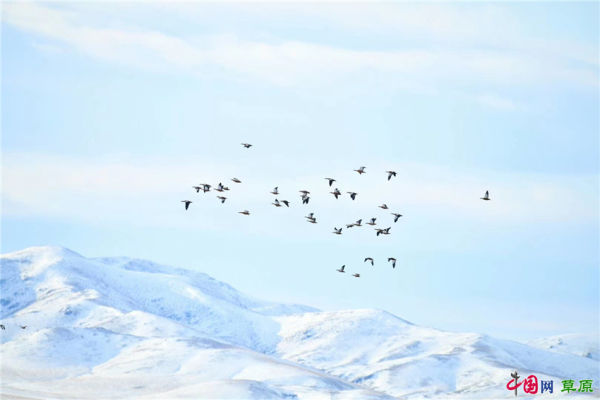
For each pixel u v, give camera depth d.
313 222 148.62
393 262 144.50
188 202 145.50
